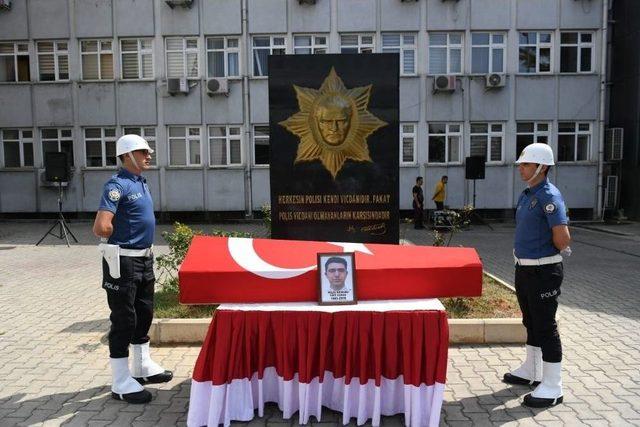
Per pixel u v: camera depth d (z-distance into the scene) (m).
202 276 3.94
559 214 4.04
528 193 4.27
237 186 20.34
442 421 3.91
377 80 6.38
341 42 20.03
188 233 6.85
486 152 20.17
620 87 20.58
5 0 19.98
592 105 19.95
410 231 17.12
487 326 5.54
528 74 19.84
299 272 3.98
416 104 19.97
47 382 4.66
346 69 6.36
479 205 20.17
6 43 20.50
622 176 20.72
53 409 4.12
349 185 6.47
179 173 20.39
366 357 3.79
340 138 6.43
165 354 5.30
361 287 4.02
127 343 4.28
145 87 20.19
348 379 3.78
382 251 4.26
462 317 5.84
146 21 20.00
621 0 20.44
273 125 6.44
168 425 3.88
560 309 7.05
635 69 19.72
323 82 6.38
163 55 20.11
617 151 19.84
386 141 6.44
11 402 4.25
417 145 20.11
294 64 6.38
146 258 4.39
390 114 6.42
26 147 20.78
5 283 9.04
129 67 20.39
